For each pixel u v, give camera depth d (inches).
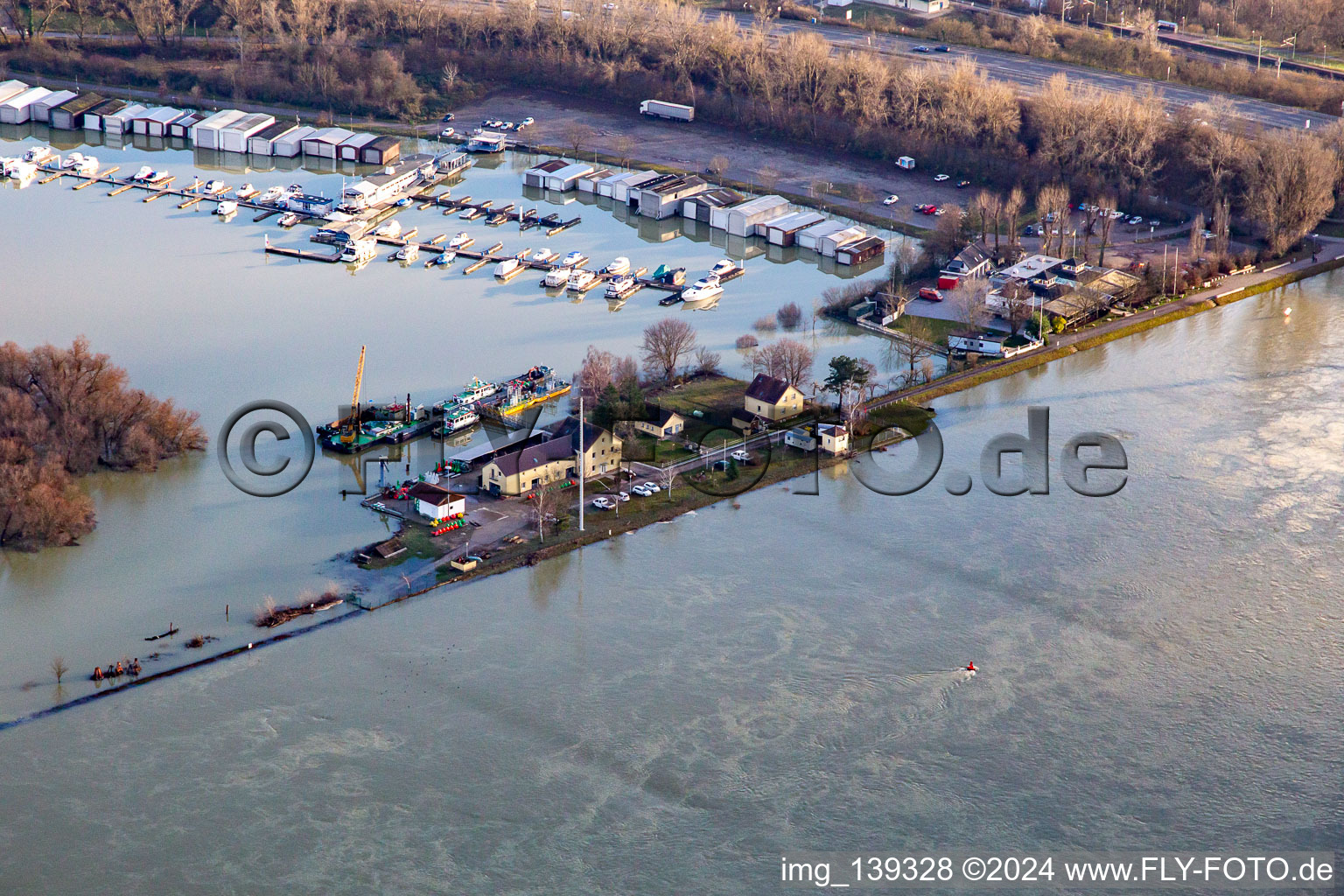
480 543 6112.2
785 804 4808.1
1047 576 6072.8
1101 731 5162.4
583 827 4687.5
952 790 4886.8
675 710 5216.5
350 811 4704.7
